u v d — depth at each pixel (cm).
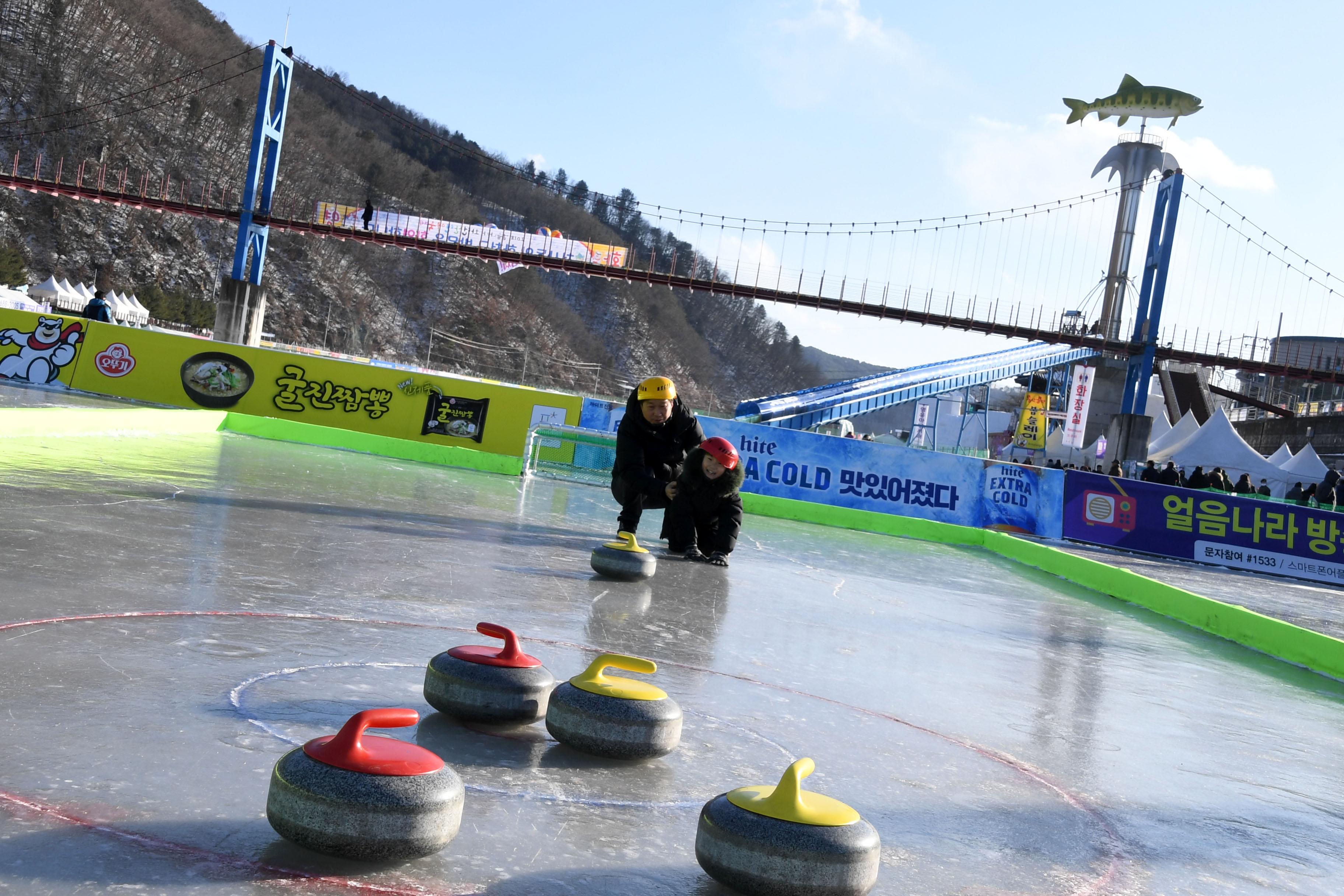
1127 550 1470
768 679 353
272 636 310
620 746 236
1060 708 380
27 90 10575
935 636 511
